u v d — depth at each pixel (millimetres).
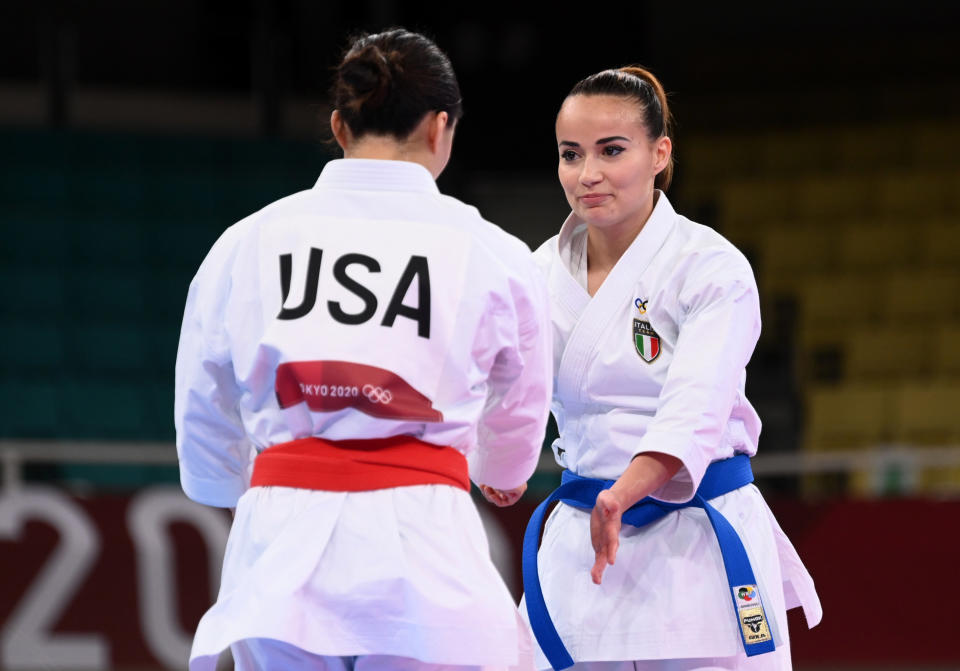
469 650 7137
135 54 39375
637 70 9320
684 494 8742
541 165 41250
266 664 7426
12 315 31406
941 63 41719
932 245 35156
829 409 30172
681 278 8992
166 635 19844
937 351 31781
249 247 7703
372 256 7516
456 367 7465
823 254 35312
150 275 33062
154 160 36062
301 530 7234
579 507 9305
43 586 19688
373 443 7363
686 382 8555
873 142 39656
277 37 39188
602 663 9039
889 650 20594
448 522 7328
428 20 41156
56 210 34156
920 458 24562
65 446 21984
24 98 38188
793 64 42094
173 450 22516
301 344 7316
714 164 39969
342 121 7992
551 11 41469
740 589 8672
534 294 7910
